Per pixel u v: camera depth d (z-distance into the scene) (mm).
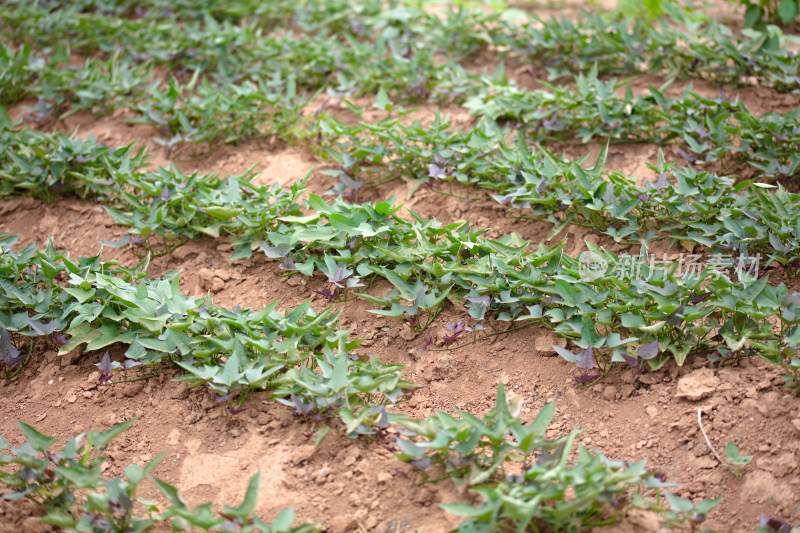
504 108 3004
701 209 2641
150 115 3072
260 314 2504
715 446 2371
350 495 2348
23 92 3301
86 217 2889
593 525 2273
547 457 2303
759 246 2617
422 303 2539
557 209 2750
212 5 3811
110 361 2496
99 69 3361
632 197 2709
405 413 2457
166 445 2432
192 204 2789
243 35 3350
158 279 2631
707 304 2453
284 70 3301
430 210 2840
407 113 3008
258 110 3082
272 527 2244
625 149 2953
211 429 2445
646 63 3289
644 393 2449
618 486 2262
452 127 3082
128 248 2801
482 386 2496
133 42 3510
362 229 2600
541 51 3322
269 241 2730
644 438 2398
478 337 2559
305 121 3047
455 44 3418
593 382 2469
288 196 2754
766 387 2406
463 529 2240
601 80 3234
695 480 2342
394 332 2580
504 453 2301
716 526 2293
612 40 3211
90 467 2311
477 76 3184
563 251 2717
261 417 2445
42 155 2895
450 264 2594
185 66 3367
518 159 2791
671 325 2449
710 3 3795
